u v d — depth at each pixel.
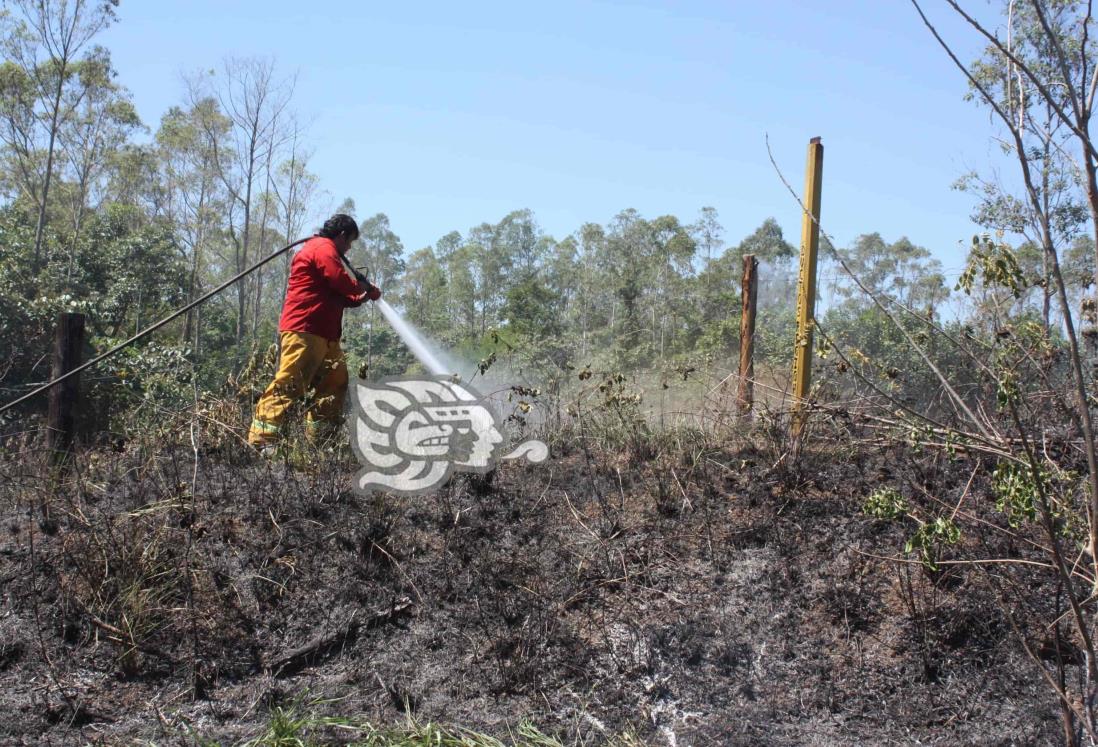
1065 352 4.33
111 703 3.88
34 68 30.11
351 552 4.67
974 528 4.62
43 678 3.97
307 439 5.49
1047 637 4.11
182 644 4.14
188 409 5.90
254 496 5.05
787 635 4.29
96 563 4.40
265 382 6.08
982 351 4.39
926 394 5.44
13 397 9.65
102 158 33.16
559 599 4.45
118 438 6.34
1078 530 3.51
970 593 4.38
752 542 4.80
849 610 4.38
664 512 5.04
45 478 5.18
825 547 4.73
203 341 27.78
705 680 4.07
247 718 3.80
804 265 5.58
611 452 5.65
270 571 4.53
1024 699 3.95
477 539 4.83
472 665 4.10
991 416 4.52
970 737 3.79
